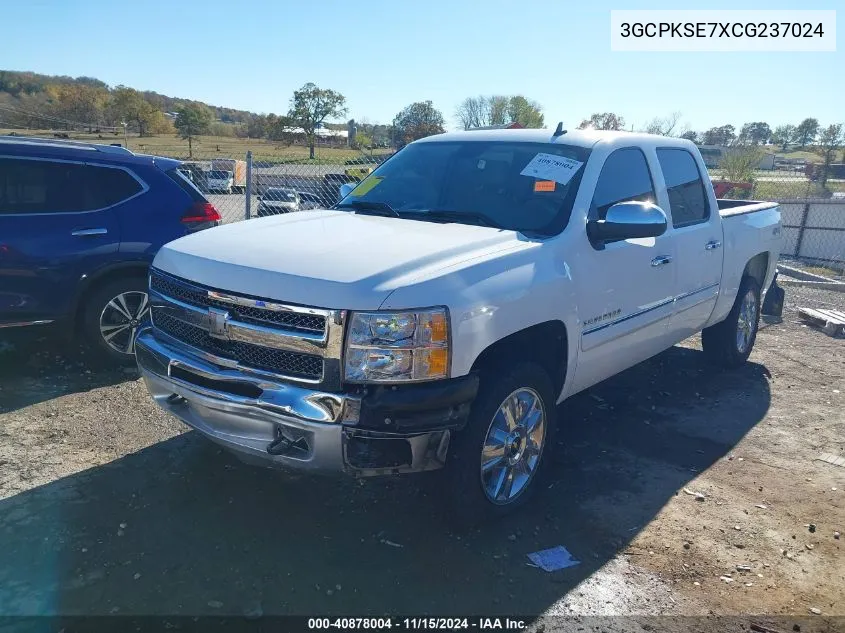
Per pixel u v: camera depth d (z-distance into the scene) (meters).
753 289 6.42
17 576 3.04
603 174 4.29
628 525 3.70
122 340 5.67
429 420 3.04
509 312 3.33
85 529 3.41
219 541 3.37
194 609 2.89
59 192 5.35
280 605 2.95
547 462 3.92
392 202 4.50
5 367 5.57
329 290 2.97
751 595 3.18
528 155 4.42
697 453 4.66
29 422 4.59
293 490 3.88
